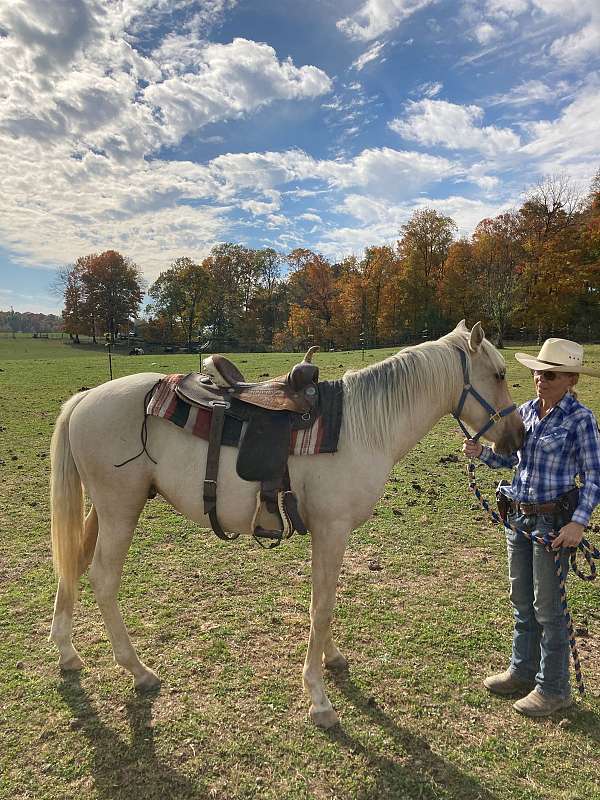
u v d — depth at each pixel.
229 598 3.62
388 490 5.89
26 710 2.55
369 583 3.84
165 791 2.12
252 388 2.64
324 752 2.33
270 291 53.81
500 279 30.41
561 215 31.94
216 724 2.48
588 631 3.25
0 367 17.59
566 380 2.49
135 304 51.66
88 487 2.73
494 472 6.58
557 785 2.17
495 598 3.64
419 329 37.38
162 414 2.57
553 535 2.47
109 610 2.65
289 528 2.55
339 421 2.55
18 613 3.37
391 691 2.73
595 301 29.00
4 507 5.18
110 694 2.67
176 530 4.79
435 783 2.17
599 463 2.38
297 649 3.06
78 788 2.13
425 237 39.50
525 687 2.73
